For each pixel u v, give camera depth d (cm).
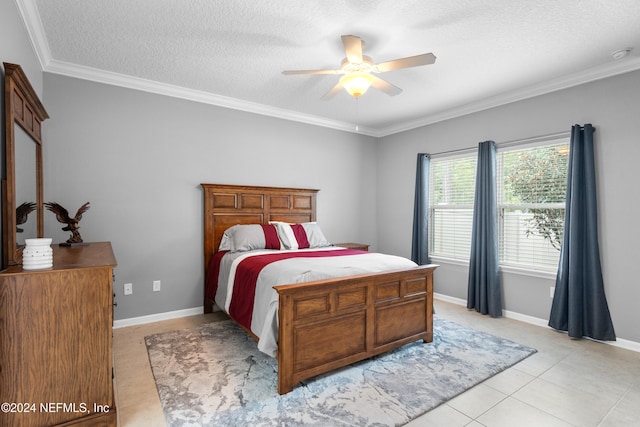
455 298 427
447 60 283
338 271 247
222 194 383
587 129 299
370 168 531
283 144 438
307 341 218
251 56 281
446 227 446
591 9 210
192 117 367
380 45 259
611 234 292
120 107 327
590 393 213
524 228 362
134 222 335
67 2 207
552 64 290
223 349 276
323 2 207
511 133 366
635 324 279
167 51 273
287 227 391
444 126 439
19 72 171
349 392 211
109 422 172
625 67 282
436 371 240
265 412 190
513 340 300
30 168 221
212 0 205
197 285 372
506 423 183
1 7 169
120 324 329
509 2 204
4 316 152
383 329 259
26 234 212
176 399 202
